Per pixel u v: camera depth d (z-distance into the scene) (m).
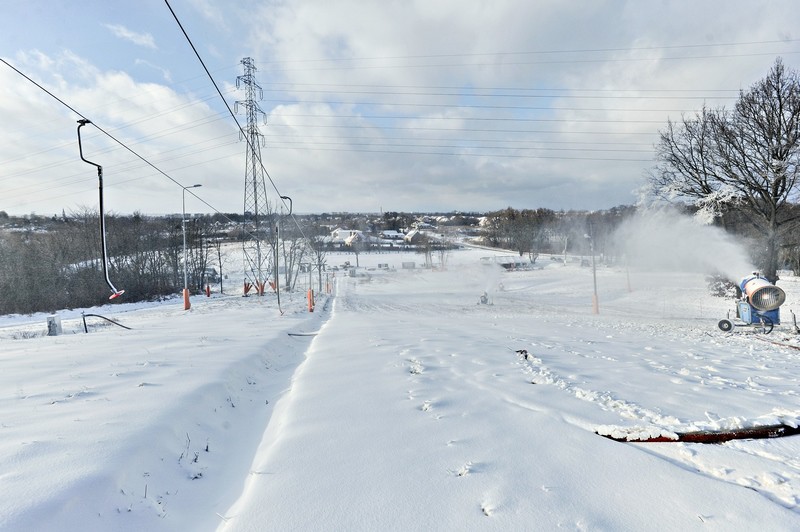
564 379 6.35
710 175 24.12
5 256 36.44
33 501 2.84
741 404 5.20
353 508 3.09
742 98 22.25
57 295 36.34
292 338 12.72
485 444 4.07
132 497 3.27
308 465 3.76
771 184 21.14
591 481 3.37
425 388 5.95
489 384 6.11
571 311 26.67
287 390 6.70
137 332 13.12
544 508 3.01
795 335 13.49
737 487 3.23
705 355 9.59
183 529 3.11
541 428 4.42
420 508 3.07
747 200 23.19
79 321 22.58
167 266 54.53
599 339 12.21
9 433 4.11
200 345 9.77
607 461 3.68
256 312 22.56
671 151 25.38
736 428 4.30
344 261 98.38
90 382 6.17
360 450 4.03
